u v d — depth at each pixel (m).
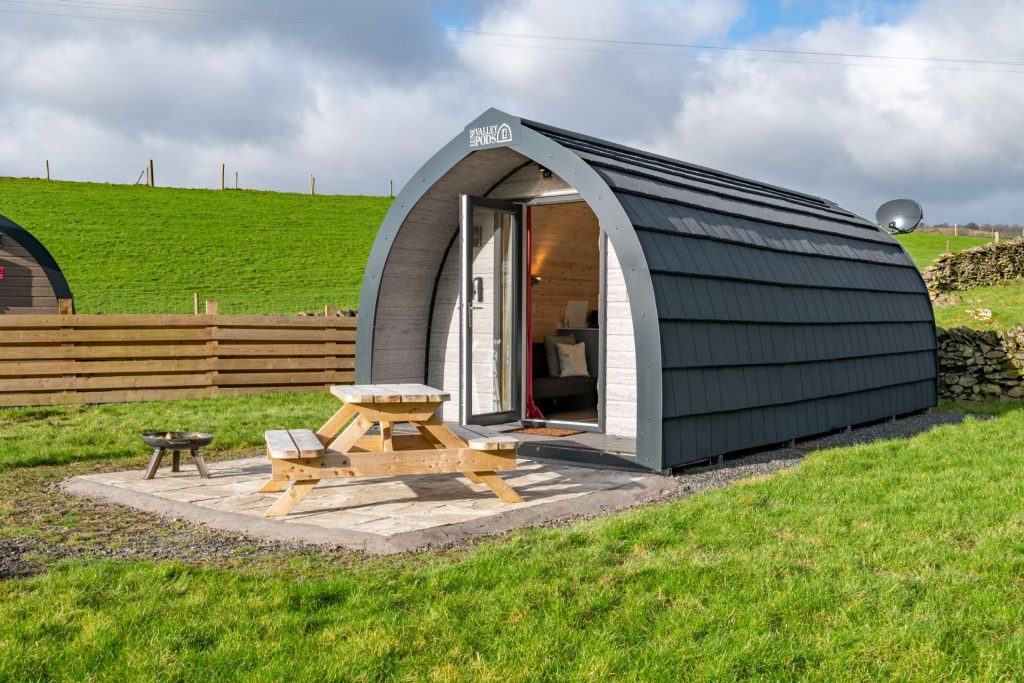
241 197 44.12
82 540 5.20
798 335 9.22
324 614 3.75
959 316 18.14
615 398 8.65
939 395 14.30
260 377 13.73
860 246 11.91
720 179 10.80
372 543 4.96
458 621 3.63
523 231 9.27
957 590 4.04
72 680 3.13
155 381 12.86
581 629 3.60
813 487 6.30
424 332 9.94
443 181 8.77
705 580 4.14
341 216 41.75
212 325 13.30
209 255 32.84
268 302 26.89
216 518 5.64
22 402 11.88
